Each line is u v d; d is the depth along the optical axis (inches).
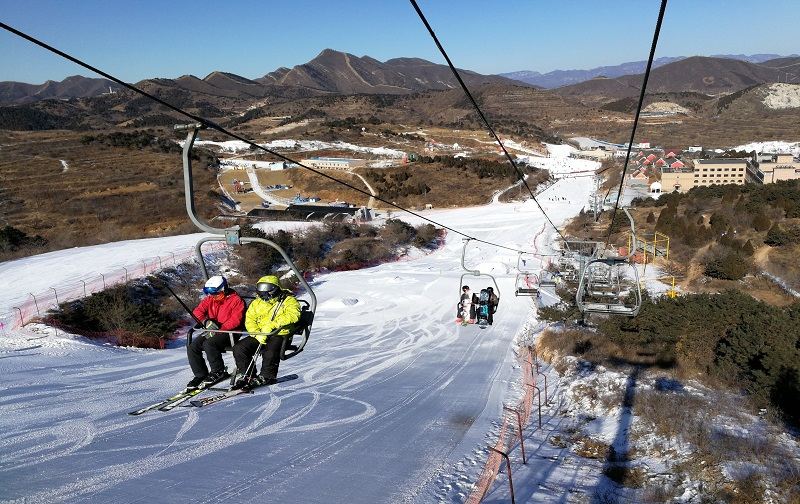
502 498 456.4
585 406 753.0
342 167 5403.5
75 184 4042.8
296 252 2239.2
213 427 597.9
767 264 1904.5
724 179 4288.9
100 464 478.3
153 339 1173.1
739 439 587.5
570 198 4402.1
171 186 4190.5
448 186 4744.1
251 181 5027.1
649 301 1222.3
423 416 695.1
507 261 2464.3
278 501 423.8
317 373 941.8
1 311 1174.3
